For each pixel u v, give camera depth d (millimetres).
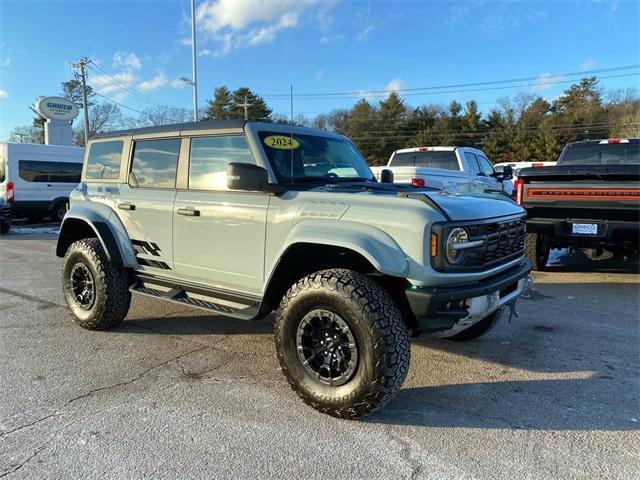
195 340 4539
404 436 2865
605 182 6484
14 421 3016
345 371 2994
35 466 2555
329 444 2775
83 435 2855
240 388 3504
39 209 16188
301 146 3973
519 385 3590
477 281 3170
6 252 10211
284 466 2566
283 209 3418
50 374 3732
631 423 3029
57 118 24828
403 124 60875
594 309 5605
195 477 2471
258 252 3564
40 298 6117
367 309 2863
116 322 4758
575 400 3344
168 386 3529
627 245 6840
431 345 4445
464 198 3447
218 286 3934
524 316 5340
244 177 3320
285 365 3215
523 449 2732
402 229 2943
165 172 4293
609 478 2471
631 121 55500
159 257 4305
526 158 56812
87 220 4672
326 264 3504
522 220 3906
